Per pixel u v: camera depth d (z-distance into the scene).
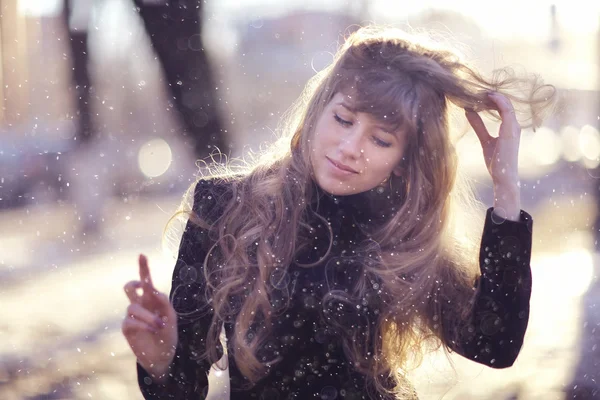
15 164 17.22
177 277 2.65
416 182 2.72
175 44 12.11
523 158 22.56
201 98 12.35
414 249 2.71
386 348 2.67
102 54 15.45
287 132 3.01
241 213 2.65
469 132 3.14
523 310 2.71
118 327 7.13
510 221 2.71
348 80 2.65
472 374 5.48
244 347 2.55
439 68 2.71
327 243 2.66
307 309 2.60
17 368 5.79
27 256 11.28
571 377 5.45
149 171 17.52
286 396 2.61
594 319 7.05
